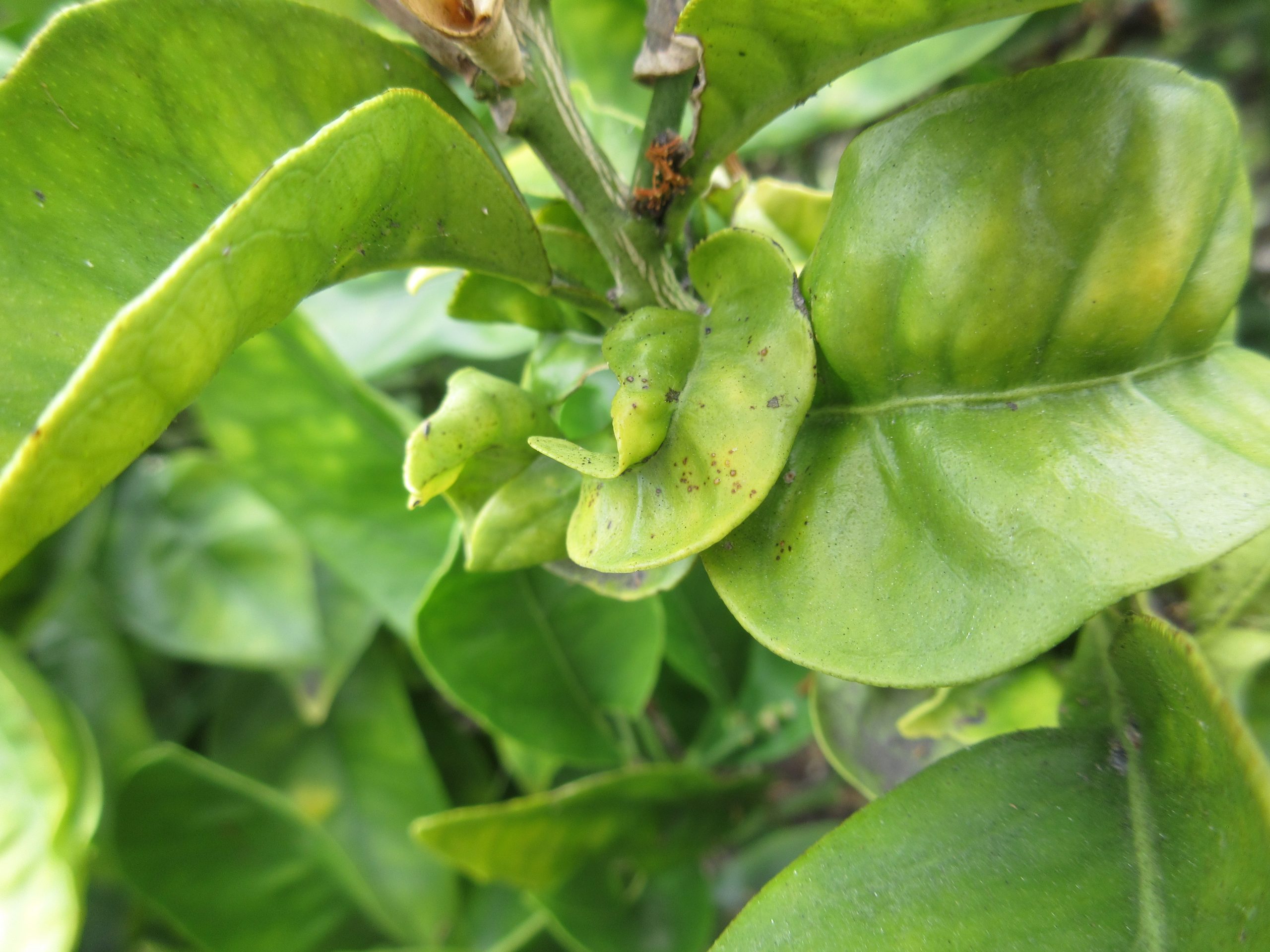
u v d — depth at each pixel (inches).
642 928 6.7
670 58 3.5
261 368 6.4
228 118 3.2
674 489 3.1
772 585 3.1
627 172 5.6
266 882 7.5
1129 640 3.0
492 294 4.3
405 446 6.6
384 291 7.4
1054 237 3.0
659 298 3.8
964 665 2.7
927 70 6.4
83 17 2.9
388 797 8.3
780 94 3.4
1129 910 2.8
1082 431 3.0
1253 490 2.7
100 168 2.9
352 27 3.3
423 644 5.9
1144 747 3.2
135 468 8.8
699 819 6.8
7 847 6.6
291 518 6.9
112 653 8.5
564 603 6.2
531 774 7.7
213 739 8.6
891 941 2.9
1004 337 3.0
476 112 6.6
